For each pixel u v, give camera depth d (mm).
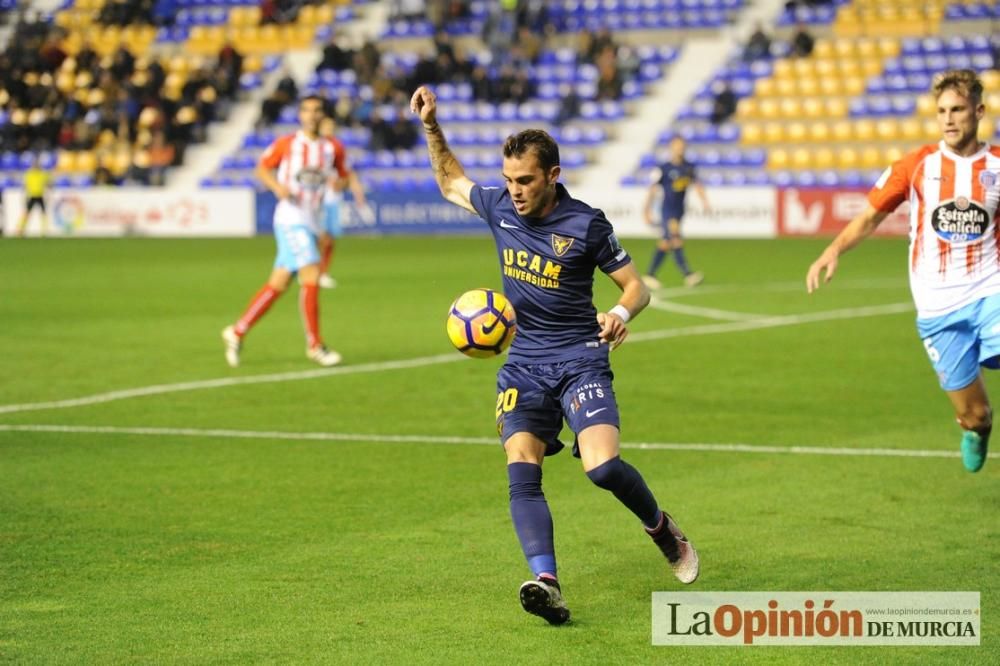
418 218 48938
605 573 8734
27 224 50844
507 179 7883
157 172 52531
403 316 24109
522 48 53906
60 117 54750
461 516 10227
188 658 7027
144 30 59375
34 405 15086
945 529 9805
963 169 9984
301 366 18156
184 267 34844
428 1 57656
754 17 54750
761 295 27719
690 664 7016
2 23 61625
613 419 7883
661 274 32719
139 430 13672
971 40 50812
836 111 50000
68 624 7594
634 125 51938
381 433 13578
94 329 22188
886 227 45688
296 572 8688
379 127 51406
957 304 10133
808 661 7090
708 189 46969
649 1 56125
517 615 7812
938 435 13406
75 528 9805
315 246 17938
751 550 9258
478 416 14523
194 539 9516
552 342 8258
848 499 10742
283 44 58094
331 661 6988
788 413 14625
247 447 12867
